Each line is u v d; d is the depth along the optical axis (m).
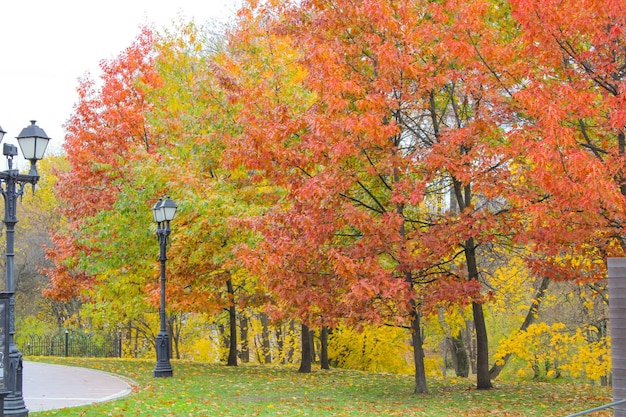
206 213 18.38
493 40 13.73
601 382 25.31
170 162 20.34
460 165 13.46
